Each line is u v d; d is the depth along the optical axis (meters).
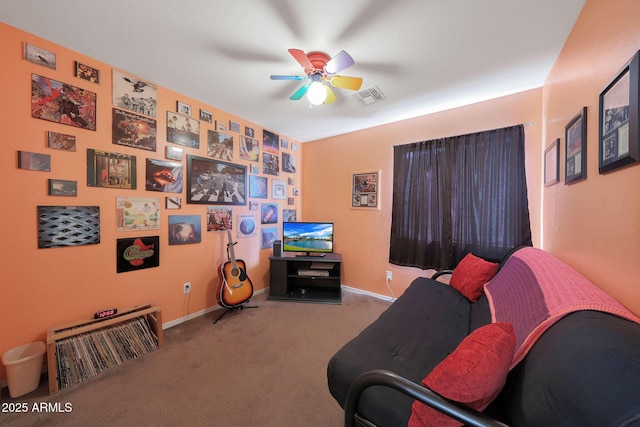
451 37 1.58
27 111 1.59
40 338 1.66
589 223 1.21
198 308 2.63
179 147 2.44
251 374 1.70
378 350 1.25
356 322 2.50
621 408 0.49
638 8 0.84
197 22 1.49
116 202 2.02
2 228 1.53
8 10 1.39
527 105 2.26
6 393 1.48
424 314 1.69
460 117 2.62
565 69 1.60
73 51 1.77
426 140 2.83
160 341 2.03
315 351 1.98
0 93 1.50
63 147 1.74
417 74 2.01
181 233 2.47
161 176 2.30
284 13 1.41
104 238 1.96
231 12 1.40
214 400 1.46
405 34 1.56
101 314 1.86
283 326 2.40
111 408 1.39
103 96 1.93
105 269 1.96
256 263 3.33
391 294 3.15
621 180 0.93
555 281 1.11
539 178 2.20
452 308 1.81
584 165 1.24
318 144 3.92
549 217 1.92
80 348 1.66
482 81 2.11
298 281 3.68
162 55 1.82
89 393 1.50
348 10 1.38
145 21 1.48
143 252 2.19
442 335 1.44
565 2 1.29
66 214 1.76
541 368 0.70
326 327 2.39
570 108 1.49
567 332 0.73
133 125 2.10
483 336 0.84
